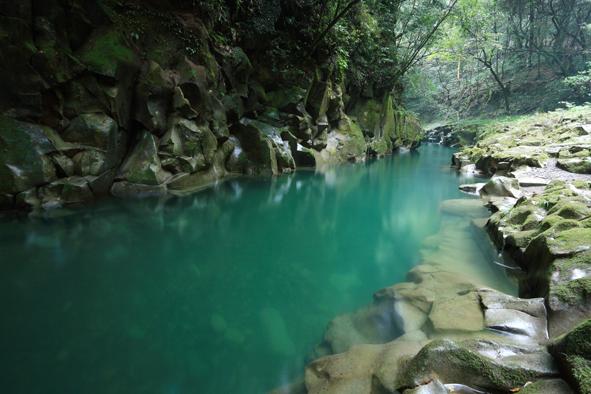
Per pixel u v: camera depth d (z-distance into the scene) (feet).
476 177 42.29
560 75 80.69
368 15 55.77
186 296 14.51
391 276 16.28
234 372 10.04
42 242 18.34
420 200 31.50
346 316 12.57
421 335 10.02
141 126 27.40
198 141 30.22
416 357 7.83
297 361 10.53
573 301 9.20
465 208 26.25
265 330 12.19
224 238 21.65
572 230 12.16
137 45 26.89
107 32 24.81
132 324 12.33
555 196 17.83
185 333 11.91
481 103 99.81
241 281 16.07
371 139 63.00
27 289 14.12
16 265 15.97
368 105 62.64
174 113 28.96
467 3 59.98
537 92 84.94
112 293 14.35
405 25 61.41
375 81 62.34
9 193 20.07
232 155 36.52
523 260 13.96
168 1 29.37
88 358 10.44
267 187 34.32
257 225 24.67
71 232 19.97
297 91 44.14
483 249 17.40
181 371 10.05
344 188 36.91
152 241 20.03
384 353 9.05
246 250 20.02
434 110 116.78
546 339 8.68
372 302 13.44
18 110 21.15
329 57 47.83
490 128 74.13
